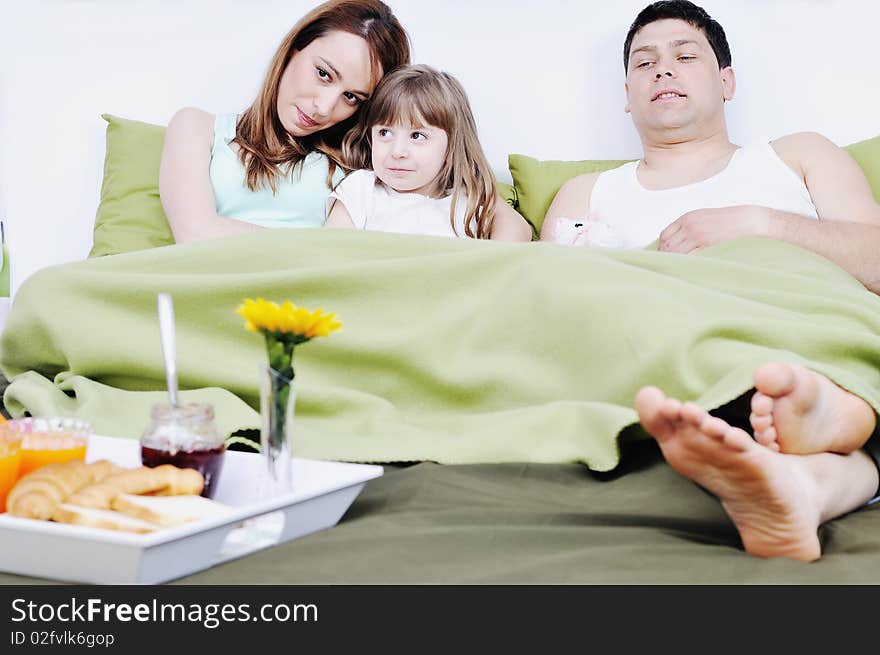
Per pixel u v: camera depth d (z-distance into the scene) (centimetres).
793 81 272
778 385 104
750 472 93
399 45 243
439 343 155
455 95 233
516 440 133
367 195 237
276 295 162
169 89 290
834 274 169
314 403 151
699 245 209
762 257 172
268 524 101
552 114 282
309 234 173
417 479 122
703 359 132
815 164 237
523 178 264
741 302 145
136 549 85
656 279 150
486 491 119
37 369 178
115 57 290
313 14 239
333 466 112
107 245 244
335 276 160
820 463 109
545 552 101
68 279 169
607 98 279
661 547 101
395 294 161
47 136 291
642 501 113
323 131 253
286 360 105
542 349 151
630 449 133
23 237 290
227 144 246
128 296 165
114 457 116
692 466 95
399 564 96
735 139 275
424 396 156
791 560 98
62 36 291
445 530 103
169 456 104
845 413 112
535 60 282
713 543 108
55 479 94
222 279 162
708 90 244
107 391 159
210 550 93
